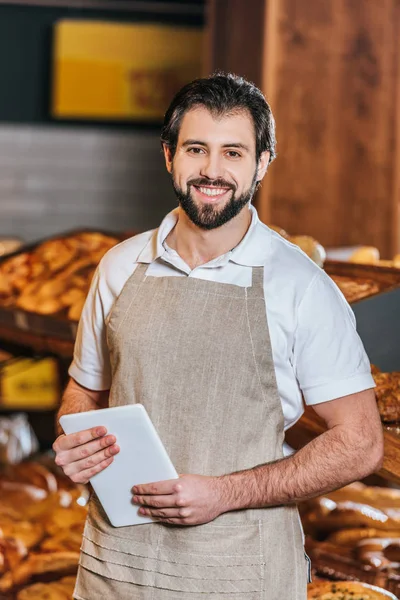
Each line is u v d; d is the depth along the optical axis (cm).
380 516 344
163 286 221
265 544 214
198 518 208
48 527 386
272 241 221
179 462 214
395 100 549
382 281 292
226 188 209
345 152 554
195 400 213
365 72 549
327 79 550
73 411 243
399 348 288
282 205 555
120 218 779
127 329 220
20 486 430
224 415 212
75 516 394
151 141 776
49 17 762
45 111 768
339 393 211
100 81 768
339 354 212
